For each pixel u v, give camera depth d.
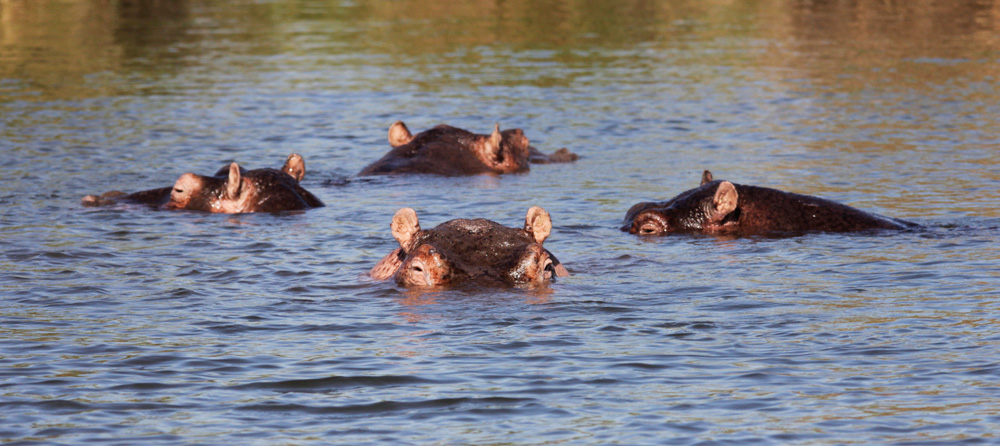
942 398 31.30
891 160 81.00
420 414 30.77
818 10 191.50
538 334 38.00
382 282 45.72
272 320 40.22
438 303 42.00
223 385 33.12
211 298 43.59
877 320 39.38
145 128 96.75
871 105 107.81
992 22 172.38
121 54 143.50
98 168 78.94
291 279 46.97
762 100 111.50
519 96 115.69
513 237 46.50
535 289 44.09
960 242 54.00
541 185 74.44
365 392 32.47
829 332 37.97
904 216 62.03
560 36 163.12
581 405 31.28
